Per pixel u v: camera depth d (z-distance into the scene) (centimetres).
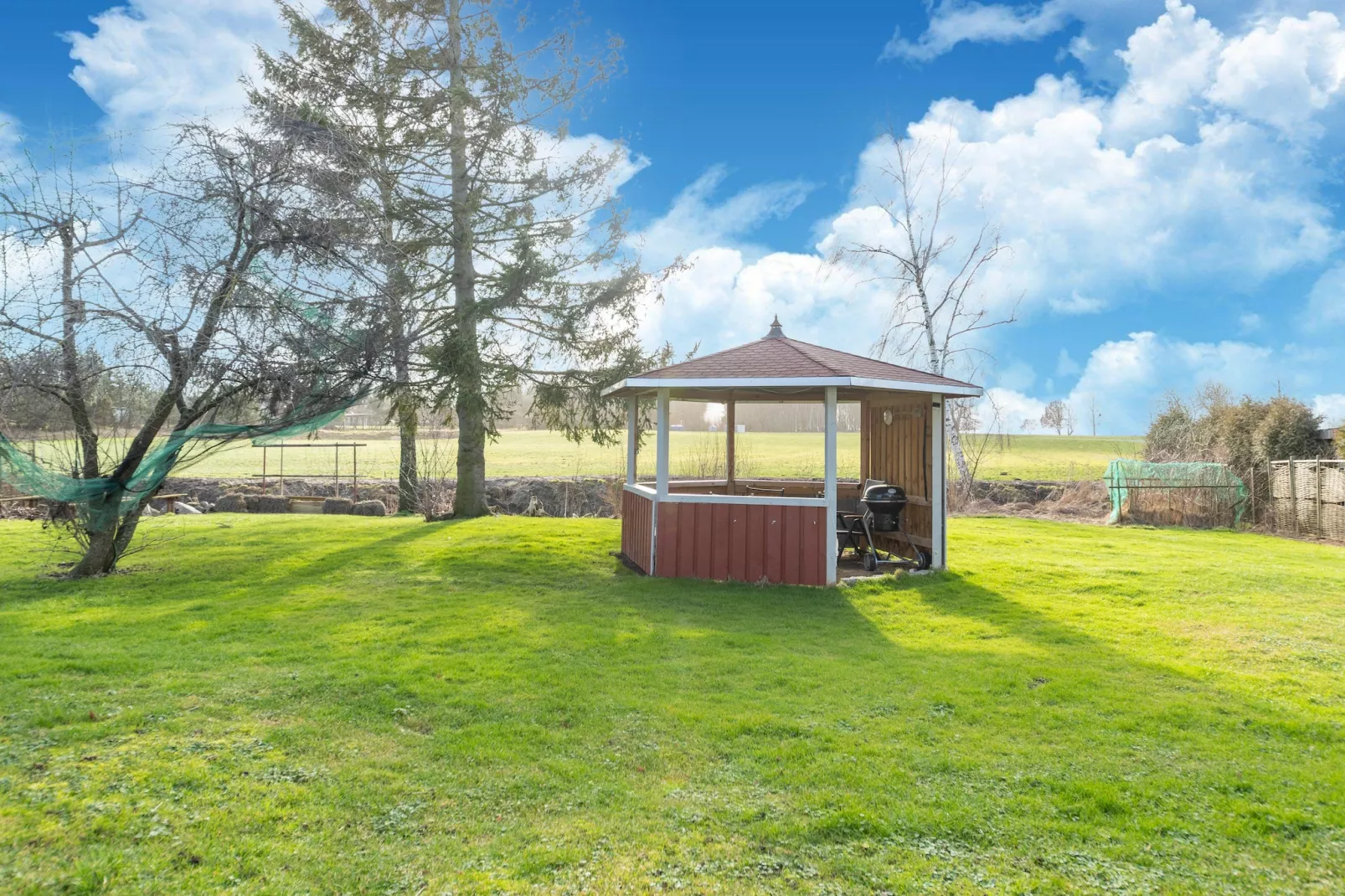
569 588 876
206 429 915
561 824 328
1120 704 486
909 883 284
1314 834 321
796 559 901
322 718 443
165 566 1008
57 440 862
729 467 1232
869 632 690
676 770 386
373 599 805
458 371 1438
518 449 3934
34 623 683
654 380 909
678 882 283
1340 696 508
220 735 409
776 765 390
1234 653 615
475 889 276
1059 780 372
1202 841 316
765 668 563
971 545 1261
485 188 1548
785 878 287
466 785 364
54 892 261
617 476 2225
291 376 898
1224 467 1747
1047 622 728
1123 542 1334
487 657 582
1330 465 1489
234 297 856
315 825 320
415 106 1542
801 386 873
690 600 816
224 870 282
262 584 889
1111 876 289
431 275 1545
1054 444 4431
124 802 325
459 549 1141
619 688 512
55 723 417
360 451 3669
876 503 997
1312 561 1122
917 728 444
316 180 917
